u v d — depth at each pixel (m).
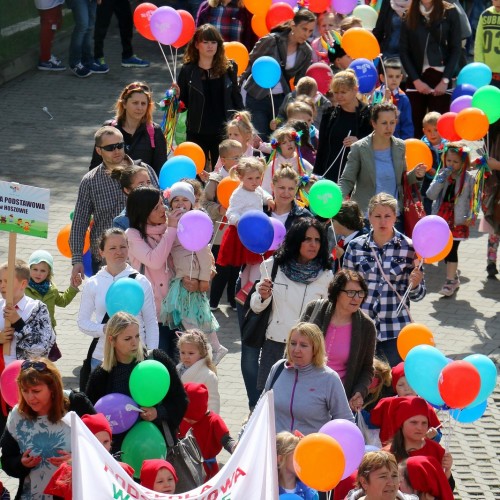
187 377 19.45
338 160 28.78
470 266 30.44
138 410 16.98
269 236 20.61
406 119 32.31
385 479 15.22
